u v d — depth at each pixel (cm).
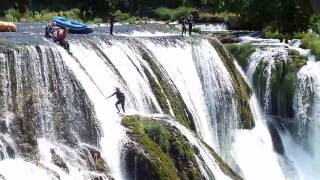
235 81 5134
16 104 3478
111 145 3578
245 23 8088
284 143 5100
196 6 9881
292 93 5325
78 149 3459
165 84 4484
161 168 3384
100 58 4138
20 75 3575
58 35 4088
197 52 4981
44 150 3325
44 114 3559
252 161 4753
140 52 4528
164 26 7588
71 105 3675
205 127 4712
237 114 4953
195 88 4847
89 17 9300
